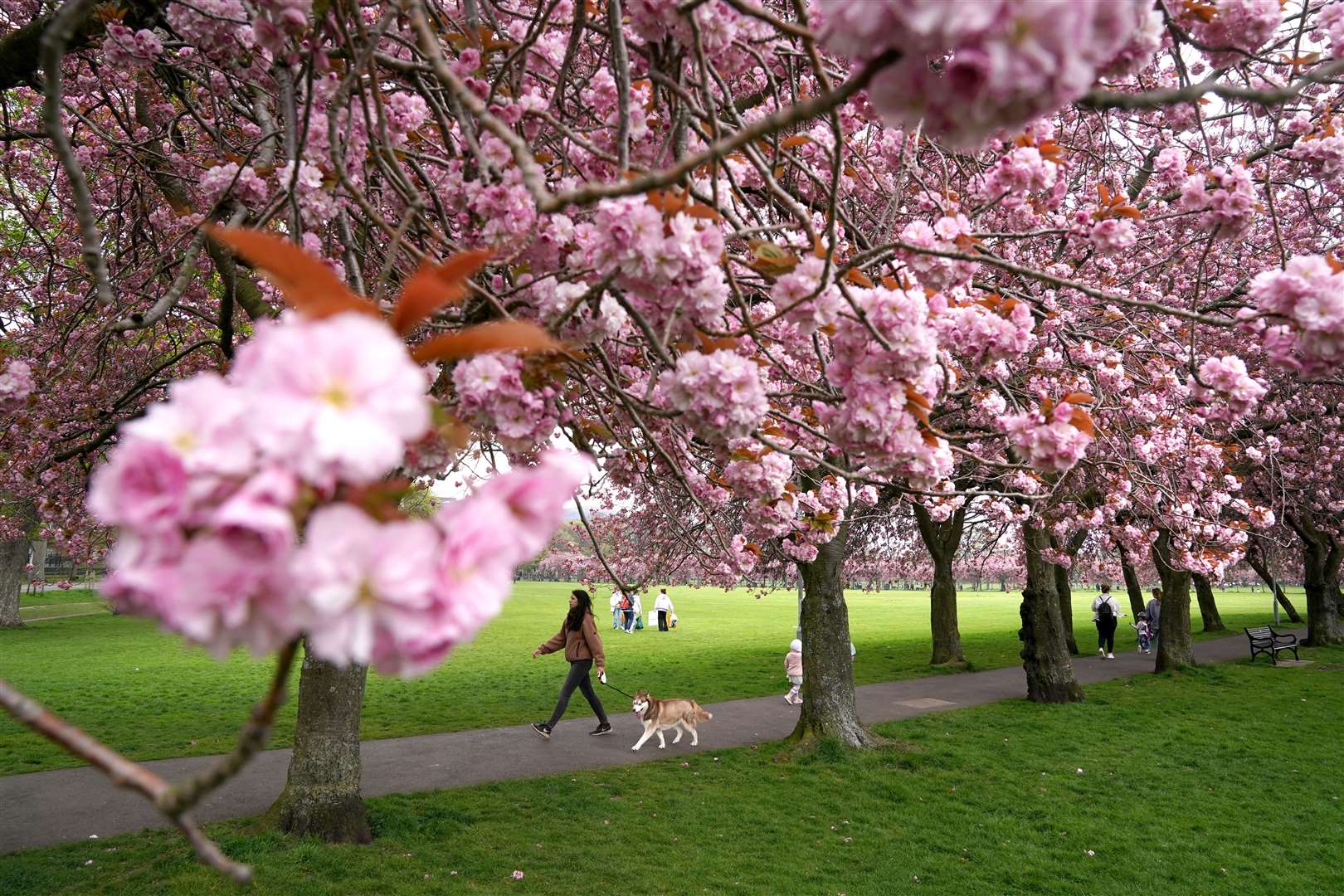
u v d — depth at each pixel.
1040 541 12.41
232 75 3.22
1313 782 8.20
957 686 13.94
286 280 0.71
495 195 2.11
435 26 2.88
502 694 13.09
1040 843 6.61
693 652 19.30
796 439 3.35
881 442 2.04
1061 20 0.68
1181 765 8.80
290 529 0.57
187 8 2.41
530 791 7.57
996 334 2.64
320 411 0.60
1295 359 2.03
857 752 8.98
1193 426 6.70
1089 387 5.50
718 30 2.04
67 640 19.91
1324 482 13.79
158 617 0.60
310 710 6.12
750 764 8.67
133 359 7.36
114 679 14.02
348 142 2.49
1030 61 0.70
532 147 2.48
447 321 2.25
